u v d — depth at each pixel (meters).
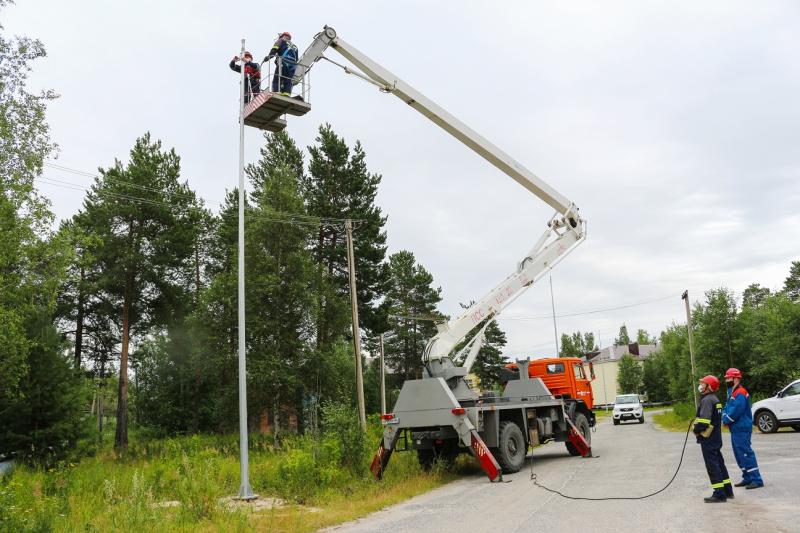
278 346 27.84
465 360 14.53
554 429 16.02
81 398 24.31
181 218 33.66
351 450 13.40
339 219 34.66
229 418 30.19
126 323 31.94
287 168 31.69
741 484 9.38
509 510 8.70
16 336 20.75
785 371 24.55
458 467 14.75
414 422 12.89
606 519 7.55
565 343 97.44
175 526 8.69
